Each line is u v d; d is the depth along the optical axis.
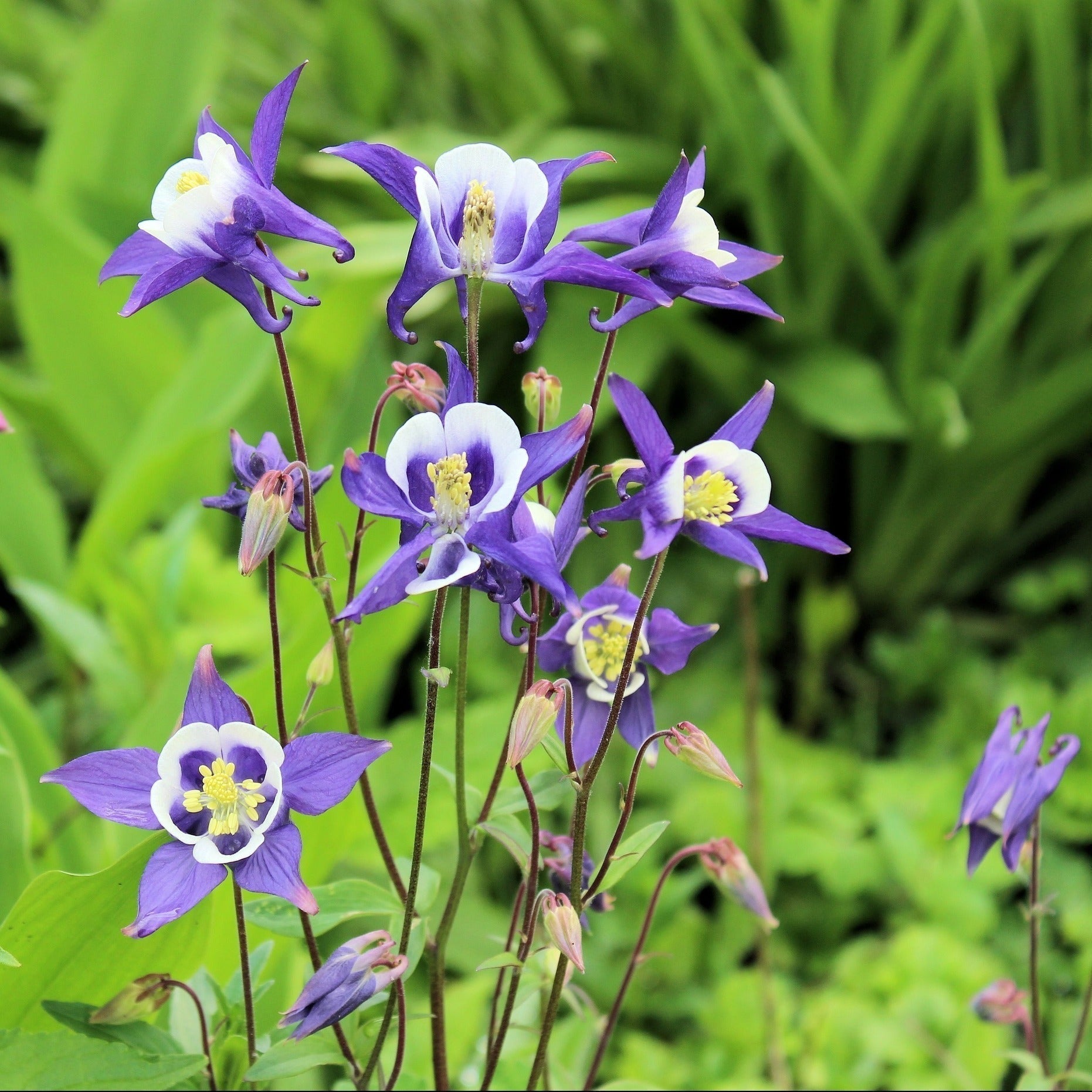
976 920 1.42
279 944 1.13
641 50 2.14
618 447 2.04
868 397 1.87
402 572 0.98
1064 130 1.92
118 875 1.03
